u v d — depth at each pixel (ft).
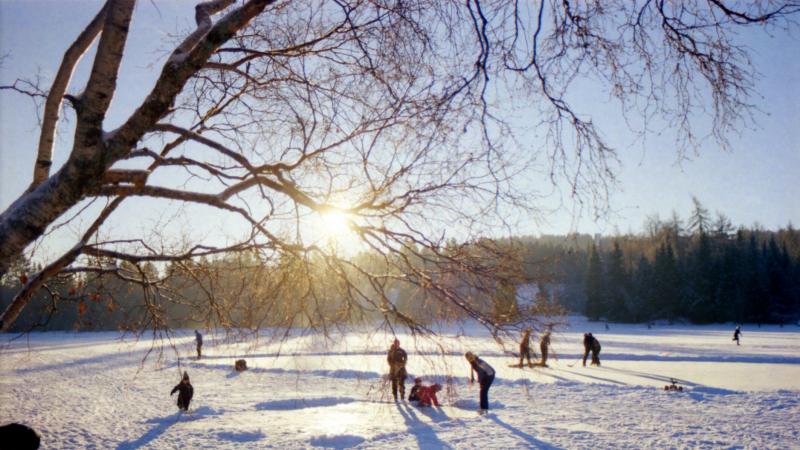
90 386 69.15
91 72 11.82
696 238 309.42
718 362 81.10
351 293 15.46
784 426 38.47
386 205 14.62
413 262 14.83
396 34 15.17
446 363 14.80
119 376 77.77
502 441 34.71
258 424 41.96
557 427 38.42
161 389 64.44
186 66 12.04
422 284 14.34
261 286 16.19
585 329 239.50
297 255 15.56
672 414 42.98
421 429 38.06
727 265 282.97
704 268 283.79
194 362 85.35
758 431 37.04
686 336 173.78
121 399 58.23
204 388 61.72
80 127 11.78
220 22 12.09
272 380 64.95
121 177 13.19
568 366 74.38
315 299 15.81
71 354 116.37
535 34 13.65
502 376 60.59
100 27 16.89
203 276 17.84
